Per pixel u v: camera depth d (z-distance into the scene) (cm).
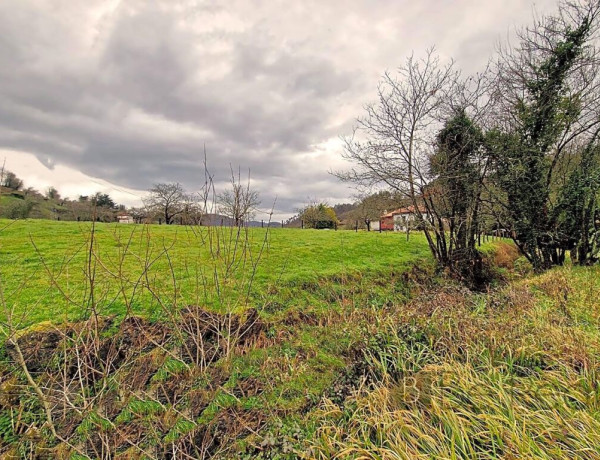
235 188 568
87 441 325
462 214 1155
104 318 475
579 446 261
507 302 641
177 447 327
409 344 495
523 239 1223
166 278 674
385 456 288
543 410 306
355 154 1130
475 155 1155
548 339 452
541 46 1143
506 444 281
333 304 732
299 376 463
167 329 491
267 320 603
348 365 481
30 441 306
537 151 1123
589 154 1126
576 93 1109
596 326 504
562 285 731
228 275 651
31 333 422
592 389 331
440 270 1112
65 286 577
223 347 477
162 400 387
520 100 1160
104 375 344
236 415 382
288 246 1186
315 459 314
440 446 287
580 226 1135
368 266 1013
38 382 339
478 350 441
